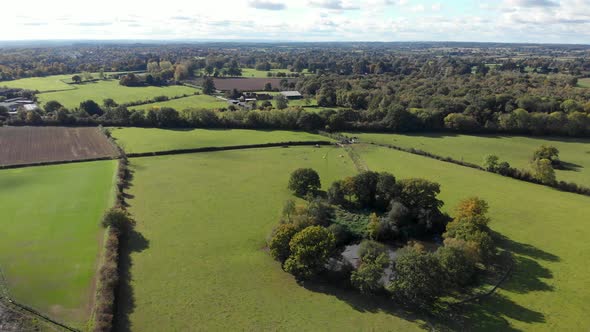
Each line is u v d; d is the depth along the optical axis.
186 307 48.97
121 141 122.56
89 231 66.31
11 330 43.47
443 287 49.88
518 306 50.88
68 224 68.44
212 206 79.00
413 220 71.00
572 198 87.06
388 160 111.25
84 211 73.69
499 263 60.66
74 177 91.62
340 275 55.00
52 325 44.41
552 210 80.12
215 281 54.41
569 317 48.81
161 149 115.06
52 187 85.31
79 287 51.38
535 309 50.31
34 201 77.69
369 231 67.75
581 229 72.00
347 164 107.38
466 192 88.62
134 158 108.56
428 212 69.88
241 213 76.06
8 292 49.81
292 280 55.09
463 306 50.66
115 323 45.75
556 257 62.59
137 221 71.62
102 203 77.50
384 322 47.16
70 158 104.38
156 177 94.69
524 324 47.53
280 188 89.31
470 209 66.25
